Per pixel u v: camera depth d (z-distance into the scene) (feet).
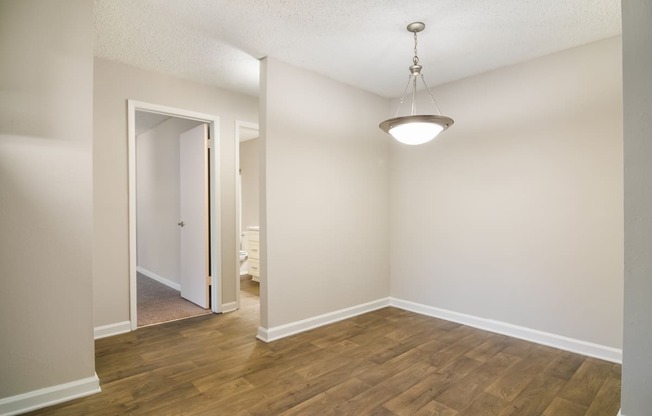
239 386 6.86
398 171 12.47
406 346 8.87
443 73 10.33
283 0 6.73
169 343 9.10
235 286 12.34
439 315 11.24
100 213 9.57
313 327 10.25
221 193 12.01
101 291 9.58
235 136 12.30
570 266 8.61
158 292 14.46
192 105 11.25
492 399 6.41
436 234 11.34
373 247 12.14
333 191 10.86
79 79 6.43
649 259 5.08
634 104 5.15
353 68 10.05
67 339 6.32
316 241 10.39
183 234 13.56
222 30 7.93
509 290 9.66
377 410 6.07
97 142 9.51
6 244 5.77
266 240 9.23
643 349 5.16
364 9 7.05
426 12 7.14
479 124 10.29
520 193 9.43
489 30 7.86
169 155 15.29
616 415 5.89
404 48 8.78
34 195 6.01
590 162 8.30
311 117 10.25
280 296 9.50
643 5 5.07
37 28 6.05
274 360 8.04
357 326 10.43
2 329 5.75
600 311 8.18
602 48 8.17
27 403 5.93
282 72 9.55
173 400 6.35
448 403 6.29
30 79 5.98
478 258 10.30
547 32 7.91
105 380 7.07
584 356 8.27
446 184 11.07
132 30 7.95
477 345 8.93
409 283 12.14
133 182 10.11
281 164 9.52
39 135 6.06
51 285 6.18
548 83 8.97
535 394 6.57
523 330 9.37
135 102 10.07
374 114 12.19
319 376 7.27
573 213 8.55
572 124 8.57
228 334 9.78
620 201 7.90
